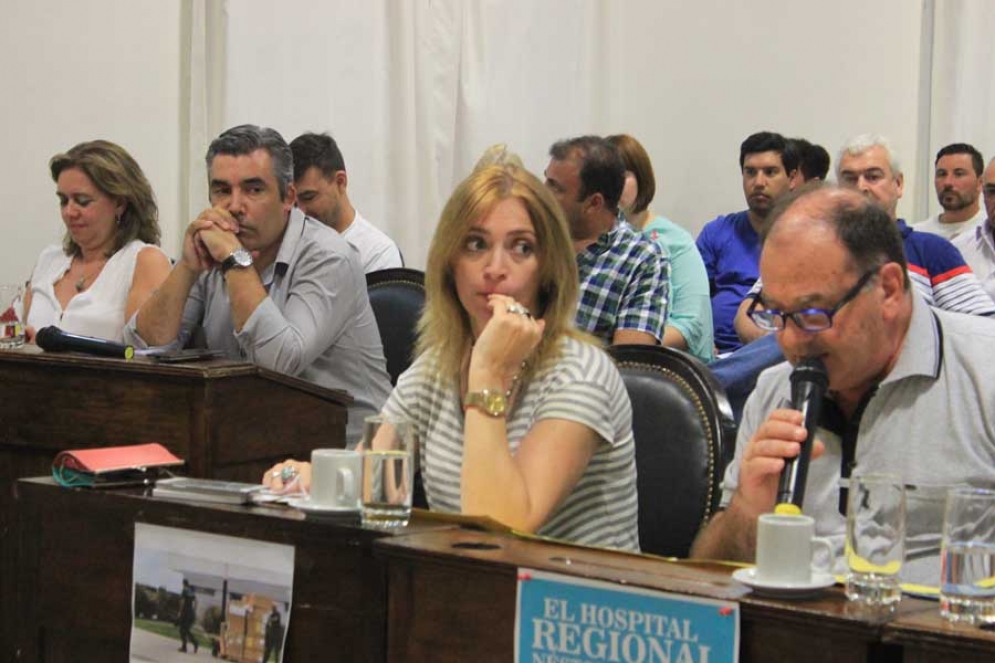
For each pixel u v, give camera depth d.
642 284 4.19
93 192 4.04
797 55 5.57
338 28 5.95
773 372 2.29
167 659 1.88
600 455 2.26
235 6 5.78
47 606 2.05
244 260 3.54
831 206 2.00
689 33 5.78
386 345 4.04
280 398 3.08
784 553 1.43
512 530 1.74
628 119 5.93
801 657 1.37
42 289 4.18
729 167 5.72
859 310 1.98
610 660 1.47
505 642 1.55
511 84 5.96
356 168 6.01
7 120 5.51
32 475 3.12
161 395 2.92
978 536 1.35
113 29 5.71
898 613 1.38
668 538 2.47
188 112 5.90
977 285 4.30
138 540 1.91
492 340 2.15
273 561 1.78
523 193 2.28
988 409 2.09
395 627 1.66
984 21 5.16
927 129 5.31
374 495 1.75
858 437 2.16
